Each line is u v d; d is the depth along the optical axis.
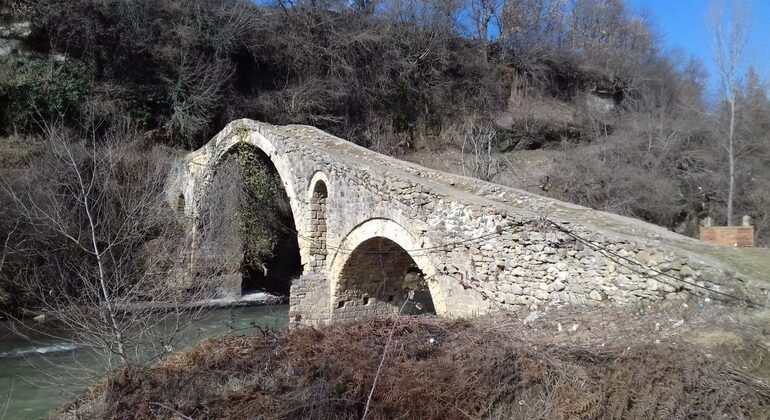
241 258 22.89
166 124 29.41
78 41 27.94
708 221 19.23
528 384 6.86
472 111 36.41
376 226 14.12
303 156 17.53
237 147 22.72
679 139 31.98
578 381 6.60
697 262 8.16
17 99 25.59
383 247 15.28
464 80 37.56
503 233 10.62
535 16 43.78
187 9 30.89
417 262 12.52
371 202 14.27
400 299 17.80
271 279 26.80
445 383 7.14
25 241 13.98
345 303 16.56
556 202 13.30
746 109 32.53
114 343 9.62
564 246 9.66
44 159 18.80
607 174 28.58
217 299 21.92
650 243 8.80
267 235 24.84
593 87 42.38
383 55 35.69
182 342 11.48
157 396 7.72
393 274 17.09
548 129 36.34
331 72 34.59
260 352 8.80
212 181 22.25
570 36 47.81
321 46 34.91
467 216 11.39
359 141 33.66
